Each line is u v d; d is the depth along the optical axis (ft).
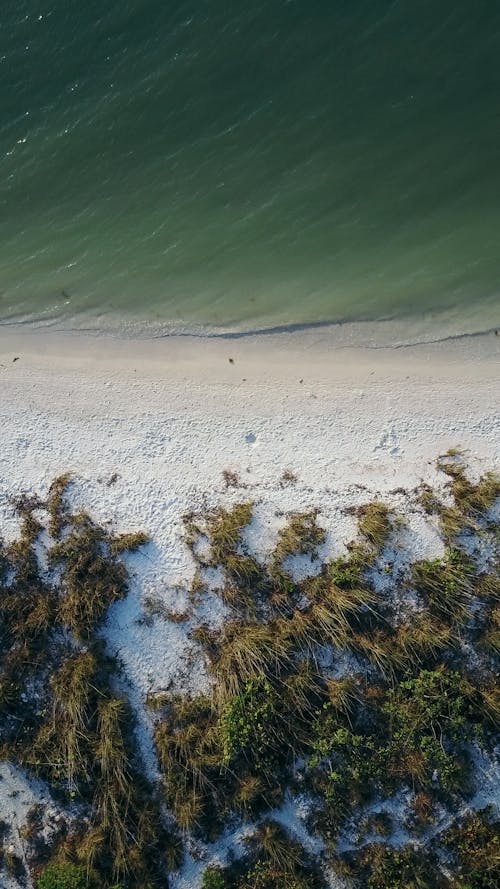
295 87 54.60
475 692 47.70
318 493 52.11
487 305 54.03
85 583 50.47
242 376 54.85
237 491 52.42
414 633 48.62
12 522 52.44
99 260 56.29
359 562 50.06
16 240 56.65
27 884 48.16
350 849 47.26
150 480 53.01
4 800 49.08
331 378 54.39
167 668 49.90
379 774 47.29
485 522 50.34
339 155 54.65
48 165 56.44
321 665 48.85
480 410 52.95
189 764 47.80
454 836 46.80
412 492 51.65
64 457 53.83
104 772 47.78
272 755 47.55
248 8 54.39
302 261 55.21
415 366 54.13
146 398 54.80
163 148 55.67
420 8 53.16
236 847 47.55
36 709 49.62
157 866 47.52
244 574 50.16
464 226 54.19
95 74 55.93
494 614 48.75
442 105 53.78
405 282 54.54
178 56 55.26
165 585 50.80
